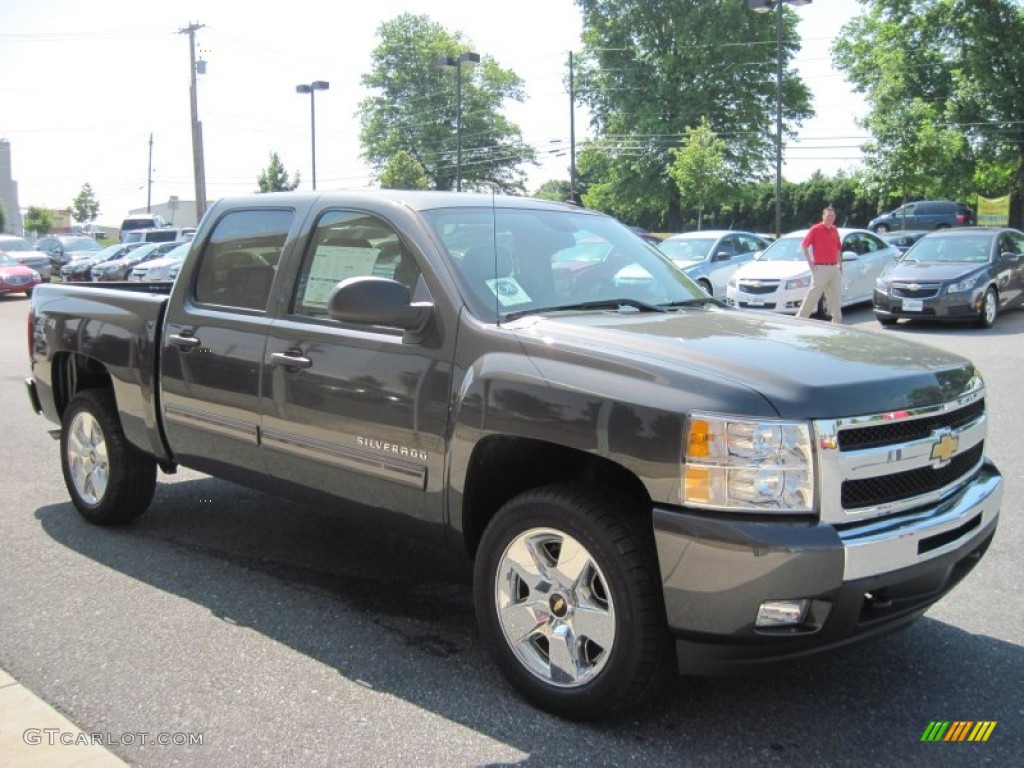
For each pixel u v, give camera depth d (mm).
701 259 18219
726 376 3055
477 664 3787
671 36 49219
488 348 3533
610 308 4055
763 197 59094
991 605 4344
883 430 3096
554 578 3330
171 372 4828
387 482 3865
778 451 2910
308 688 3559
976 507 3377
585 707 3238
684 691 3551
